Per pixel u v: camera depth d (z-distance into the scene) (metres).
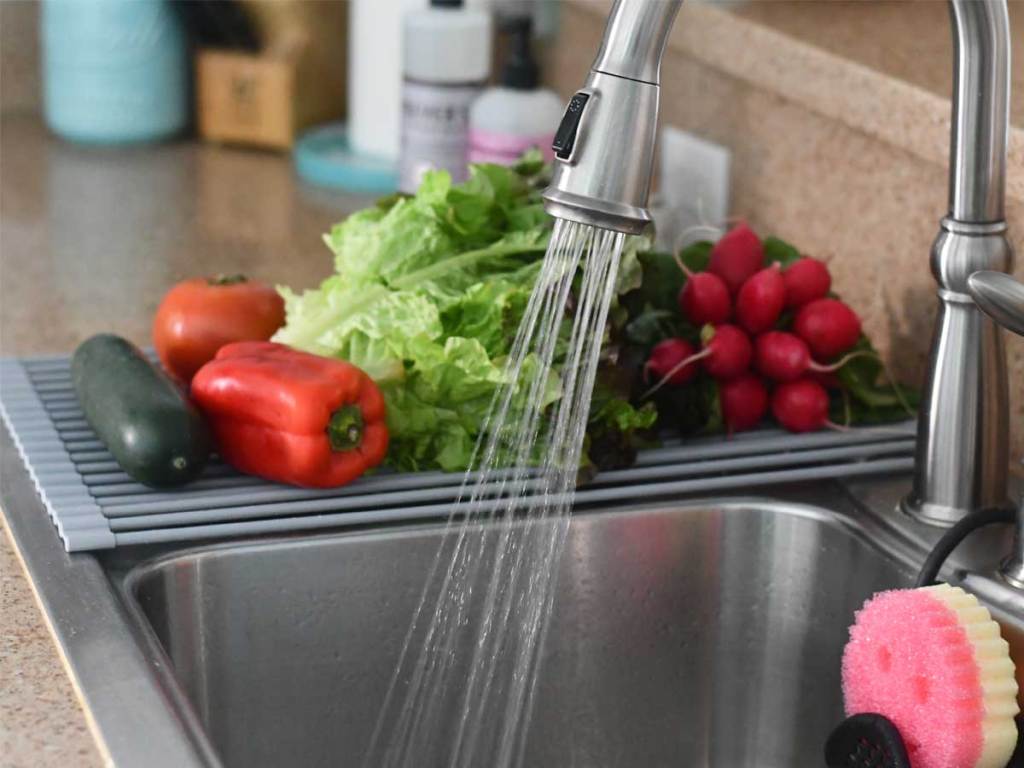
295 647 0.96
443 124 1.63
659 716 1.04
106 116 1.99
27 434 1.06
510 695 1.01
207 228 1.65
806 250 1.28
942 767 0.79
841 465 1.06
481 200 1.07
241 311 1.12
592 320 1.00
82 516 0.93
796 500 1.02
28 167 1.90
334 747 0.98
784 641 1.02
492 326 1.02
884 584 0.95
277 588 0.95
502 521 0.98
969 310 0.92
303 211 1.73
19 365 1.19
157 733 0.71
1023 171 0.97
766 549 1.02
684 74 1.46
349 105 1.98
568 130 0.69
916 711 0.79
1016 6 1.16
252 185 1.84
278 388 0.96
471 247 1.09
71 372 1.08
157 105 2.02
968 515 0.87
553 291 0.93
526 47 1.50
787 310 1.12
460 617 0.99
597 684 1.03
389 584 0.97
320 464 0.97
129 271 1.50
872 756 0.81
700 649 1.04
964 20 0.84
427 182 1.07
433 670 0.99
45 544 0.91
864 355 1.11
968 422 0.94
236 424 0.99
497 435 0.91
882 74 1.12
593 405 1.02
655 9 0.69
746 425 1.11
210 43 2.02
